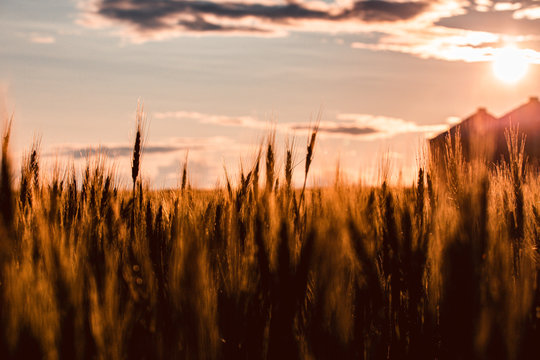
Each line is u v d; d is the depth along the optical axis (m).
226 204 3.12
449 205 2.71
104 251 2.85
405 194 2.92
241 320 2.52
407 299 2.61
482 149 2.61
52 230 2.89
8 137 2.60
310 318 2.51
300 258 2.47
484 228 2.46
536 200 3.15
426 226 2.73
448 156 2.77
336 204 2.74
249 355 2.50
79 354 2.54
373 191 2.92
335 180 2.86
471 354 2.37
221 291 2.68
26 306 2.56
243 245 2.74
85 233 2.96
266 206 2.71
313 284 2.54
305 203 2.92
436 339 2.55
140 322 2.58
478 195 2.49
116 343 2.51
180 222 2.99
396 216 2.74
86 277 2.70
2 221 2.59
